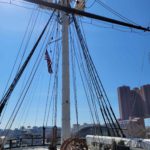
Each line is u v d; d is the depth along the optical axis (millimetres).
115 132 10820
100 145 10742
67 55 11141
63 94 10531
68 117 10289
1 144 8805
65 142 9586
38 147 13617
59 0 12133
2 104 9539
